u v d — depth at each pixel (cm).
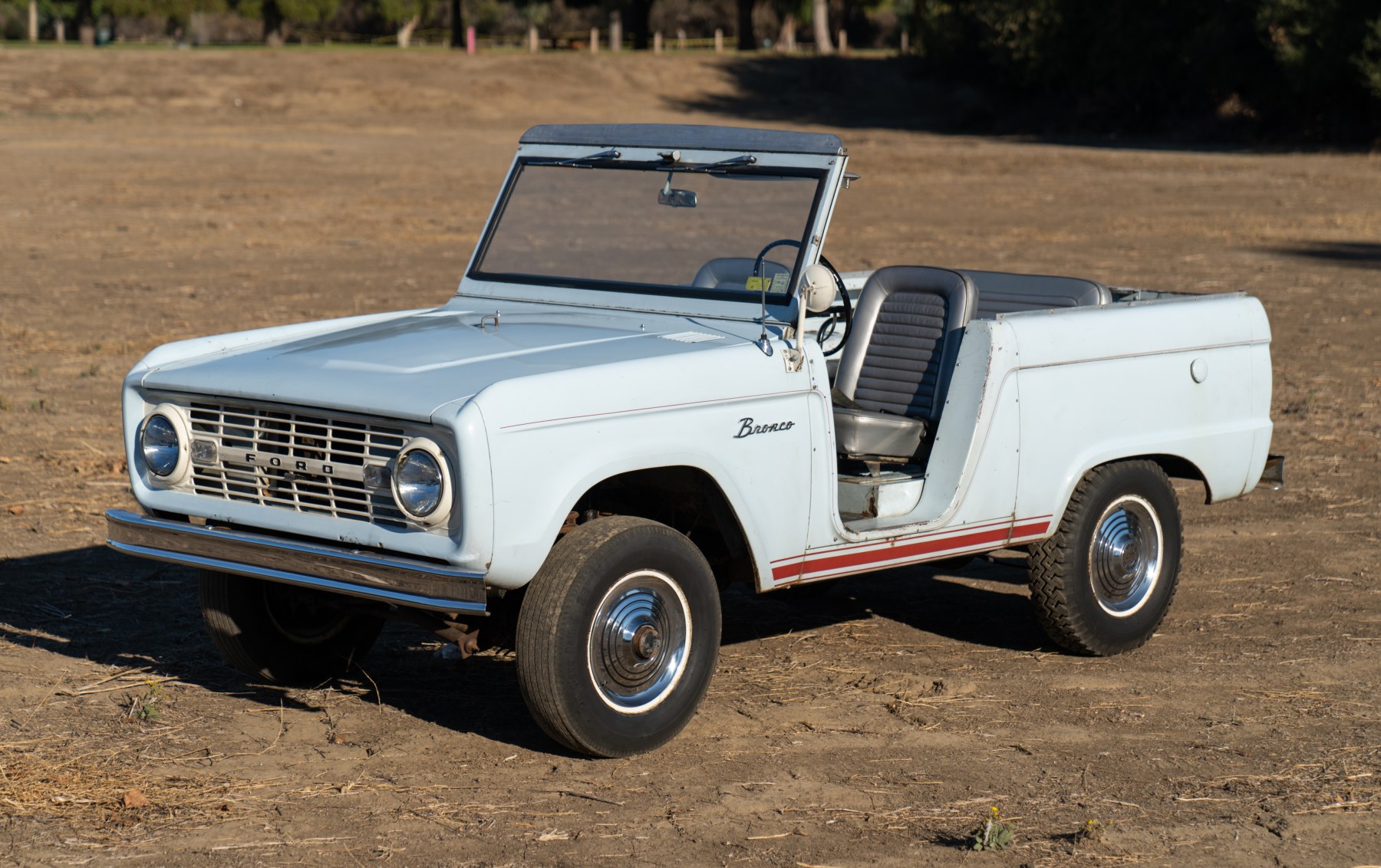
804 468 595
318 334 646
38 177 3522
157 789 538
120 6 7875
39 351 1543
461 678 671
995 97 6266
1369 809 530
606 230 672
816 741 593
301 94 6159
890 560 629
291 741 589
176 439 579
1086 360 675
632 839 498
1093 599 694
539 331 622
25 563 834
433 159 4284
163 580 815
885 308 700
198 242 2533
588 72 7131
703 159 652
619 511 611
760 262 622
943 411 650
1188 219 2942
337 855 484
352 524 536
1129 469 700
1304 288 2048
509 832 503
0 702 627
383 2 8700
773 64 7681
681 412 553
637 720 561
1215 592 819
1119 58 5603
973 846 493
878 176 4022
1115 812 526
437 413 506
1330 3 4762
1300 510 1002
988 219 2969
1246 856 491
